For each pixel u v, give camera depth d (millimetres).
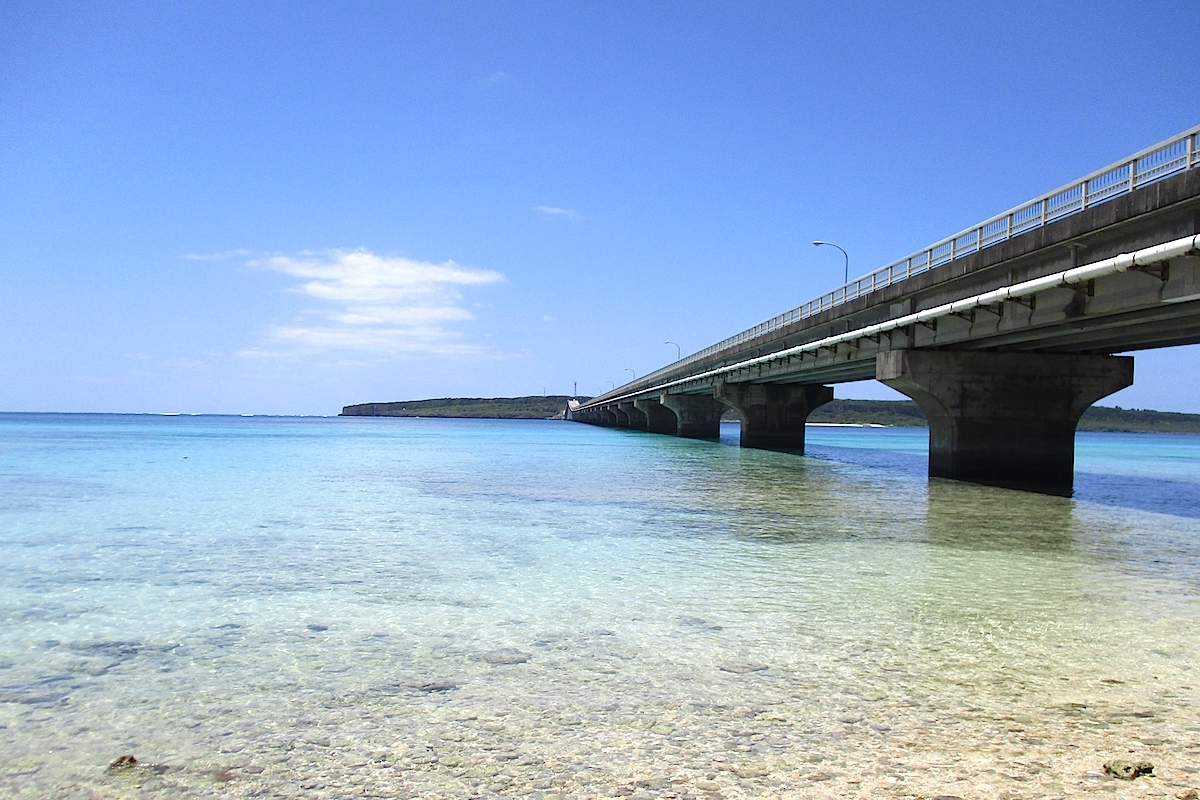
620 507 22938
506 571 13336
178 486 29219
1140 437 167250
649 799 5270
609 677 7824
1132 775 5617
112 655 8547
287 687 7516
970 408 30703
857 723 6641
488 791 5395
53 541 16438
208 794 5383
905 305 31109
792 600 11281
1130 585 12500
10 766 5812
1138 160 18188
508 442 77750
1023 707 7035
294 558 14523
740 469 39594
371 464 43031
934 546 16219
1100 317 22062
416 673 7945
